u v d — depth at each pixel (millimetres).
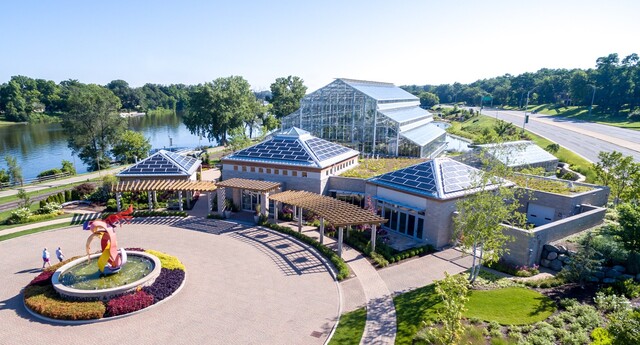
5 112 145750
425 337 19672
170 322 21875
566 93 168625
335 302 24328
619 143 80688
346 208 33406
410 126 73000
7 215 41656
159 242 34062
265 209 40094
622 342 13531
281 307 23641
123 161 79750
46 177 61031
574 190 39781
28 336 20344
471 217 24672
